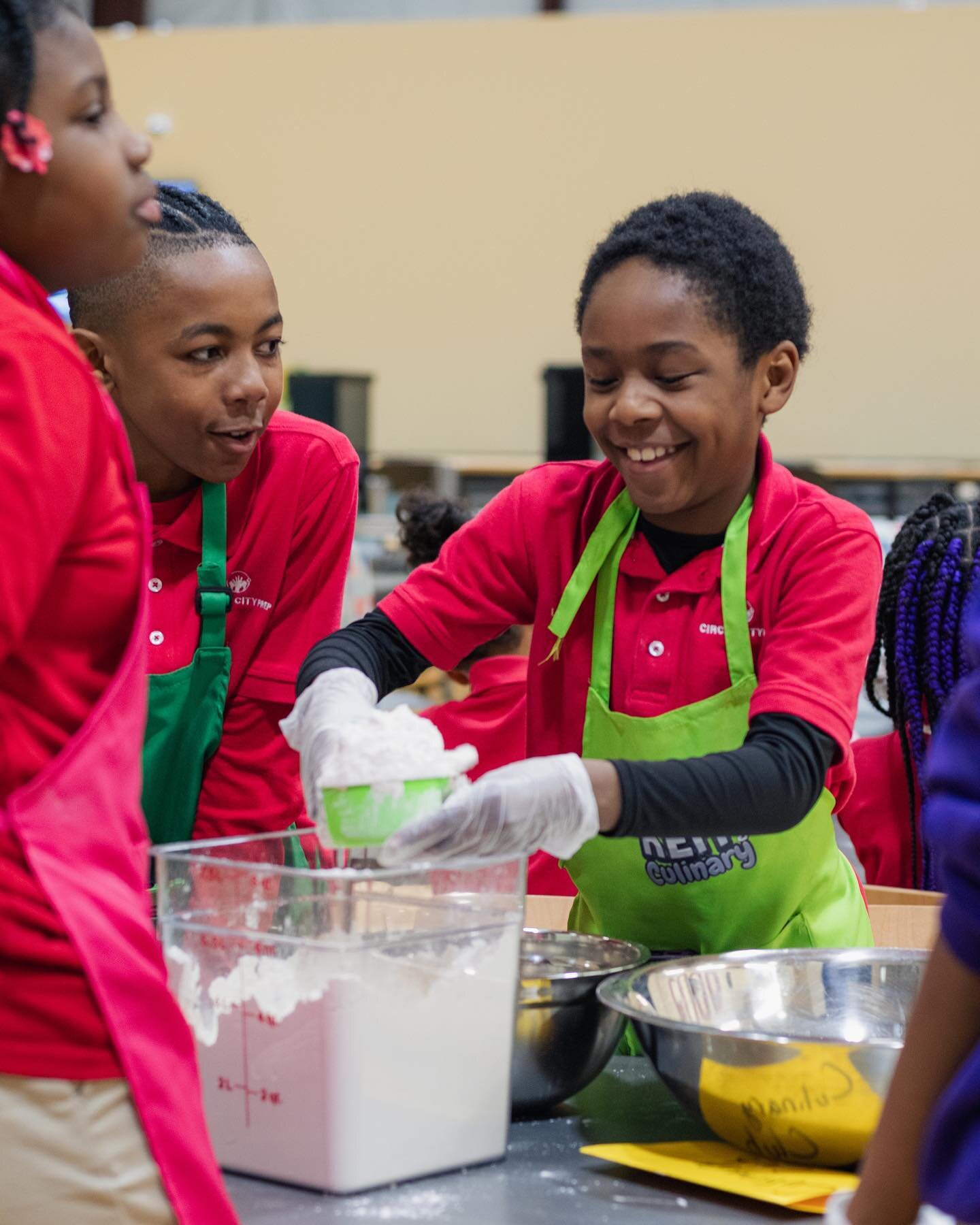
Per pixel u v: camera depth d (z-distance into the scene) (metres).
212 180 8.35
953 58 7.67
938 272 7.74
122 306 1.46
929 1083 0.71
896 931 1.68
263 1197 1.02
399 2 8.41
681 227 1.29
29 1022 0.89
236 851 1.14
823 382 7.85
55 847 0.91
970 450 7.77
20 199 0.93
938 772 0.69
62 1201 0.89
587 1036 1.17
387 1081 1.03
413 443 8.35
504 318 8.23
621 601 1.44
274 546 1.68
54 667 0.92
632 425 1.28
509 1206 1.00
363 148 8.25
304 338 8.38
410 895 1.03
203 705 1.63
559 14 8.18
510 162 8.15
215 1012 1.07
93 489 0.92
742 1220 0.98
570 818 1.12
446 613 1.50
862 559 1.34
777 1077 1.03
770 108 7.84
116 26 8.54
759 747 1.21
